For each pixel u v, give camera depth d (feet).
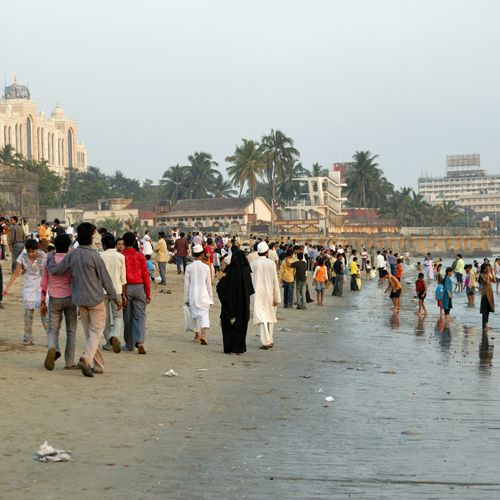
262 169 437.58
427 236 594.24
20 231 111.24
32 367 46.93
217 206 494.18
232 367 52.49
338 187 518.78
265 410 38.81
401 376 51.90
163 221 495.41
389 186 655.35
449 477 27.66
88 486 25.43
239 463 28.78
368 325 92.43
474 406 41.45
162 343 62.75
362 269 274.57
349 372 52.90
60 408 36.73
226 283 59.36
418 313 109.81
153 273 124.06
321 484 26.45
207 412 37.63
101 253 54.54
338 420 37.09
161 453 29.84
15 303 81.30
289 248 109.50
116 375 46.21
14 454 28.86
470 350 69.51
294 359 58.54
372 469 28.50
